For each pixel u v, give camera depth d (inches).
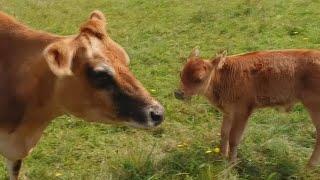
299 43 169.2
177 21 204.7
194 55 114.7
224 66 111.0
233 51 168.4
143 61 166.2
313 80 107.5
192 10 216.4
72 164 116.2
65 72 74.5
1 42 90.3
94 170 112.6
